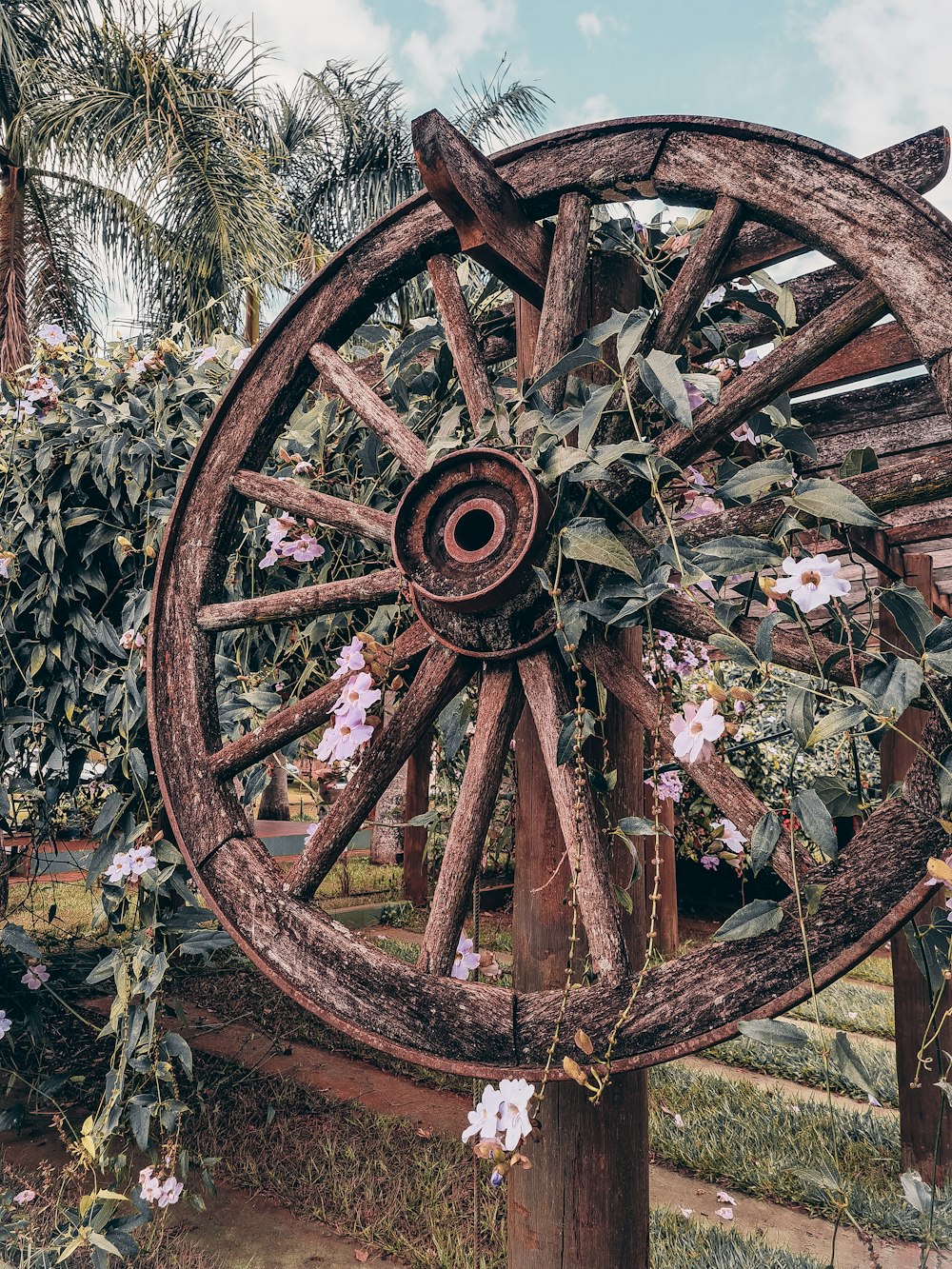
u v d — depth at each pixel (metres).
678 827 3.25
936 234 1.20
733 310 1.71
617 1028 1.22
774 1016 1.15
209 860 1.61
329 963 1.45
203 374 2.34
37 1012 2.56
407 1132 2.75
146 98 6.58
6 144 6.62
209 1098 2.90
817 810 1.11
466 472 1.38
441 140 1.35
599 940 1.30
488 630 1.40
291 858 5.46
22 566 2.32
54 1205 2.03
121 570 2.27
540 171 1.51
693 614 1.32
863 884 1.12
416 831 5.93
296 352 1.72
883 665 1.10
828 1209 2.30
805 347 1.30
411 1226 2.21
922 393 2.04
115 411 2.26
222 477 1.76
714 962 1.20
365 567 1.97
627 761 1.56
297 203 9.08
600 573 1.38
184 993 3.98
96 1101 2.84
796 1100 3.03
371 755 1.50
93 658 2.29
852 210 1.26
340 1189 2.34
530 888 1.58
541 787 1.59
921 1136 2.53
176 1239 2.13
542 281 1.55
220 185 6.82
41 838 2.50
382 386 2.07
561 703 1.38
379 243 1.64
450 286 1.61
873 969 4.89
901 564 2.80
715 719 1.18
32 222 7.24
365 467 1.89
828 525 1.31
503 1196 2.35
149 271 7.22
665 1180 2.56
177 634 1.74
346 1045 3.50
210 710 1.72
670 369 1.24
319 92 9.01
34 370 2.54
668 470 1.26
